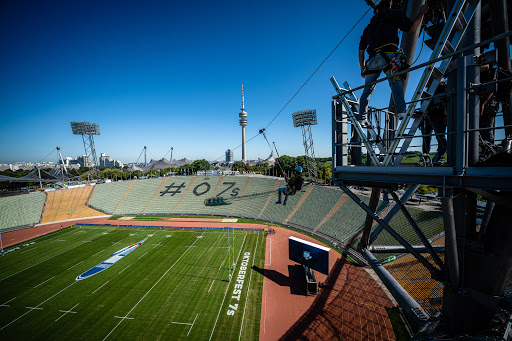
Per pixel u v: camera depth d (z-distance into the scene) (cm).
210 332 2427
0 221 6262
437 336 570
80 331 2461
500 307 606
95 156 9669
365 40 743
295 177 1038
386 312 2645
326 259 3066
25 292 3145
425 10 586
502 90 623
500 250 477
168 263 3906
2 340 2372
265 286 3206
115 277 3484
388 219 988
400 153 533
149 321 2584
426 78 488
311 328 2464
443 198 470
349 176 664
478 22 477
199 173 10281
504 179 364
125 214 7500
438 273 616
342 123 706
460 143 419
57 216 7112
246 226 5891
